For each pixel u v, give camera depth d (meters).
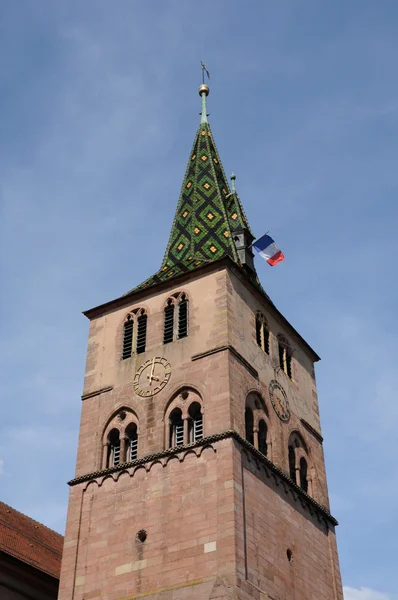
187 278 59.19
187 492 49.50
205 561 46.53
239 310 57.44
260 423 54.75
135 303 60.69
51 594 55.38
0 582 52.41
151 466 51.72
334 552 56.03
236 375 53.72
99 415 56.31
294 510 53.56
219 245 64.12
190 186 70.62
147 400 54.94
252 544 47.78
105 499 52.19
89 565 50.19
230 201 68.50
